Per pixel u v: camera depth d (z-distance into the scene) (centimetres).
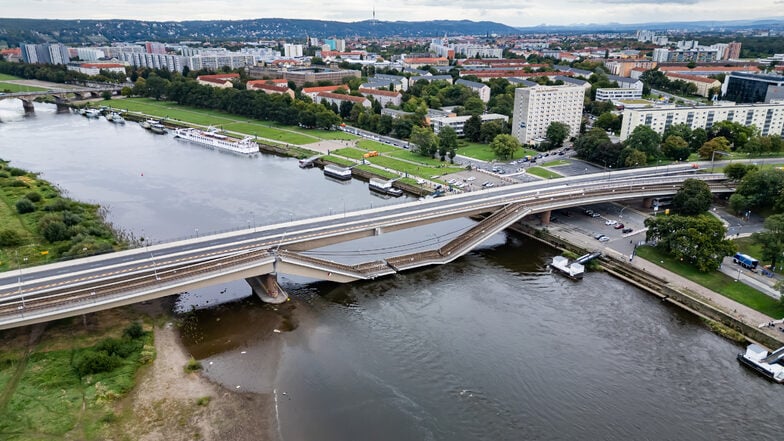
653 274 17738
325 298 16788
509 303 16488
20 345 13475
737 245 19462
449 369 13300
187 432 11025
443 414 11800
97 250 17925
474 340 14512
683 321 15550
